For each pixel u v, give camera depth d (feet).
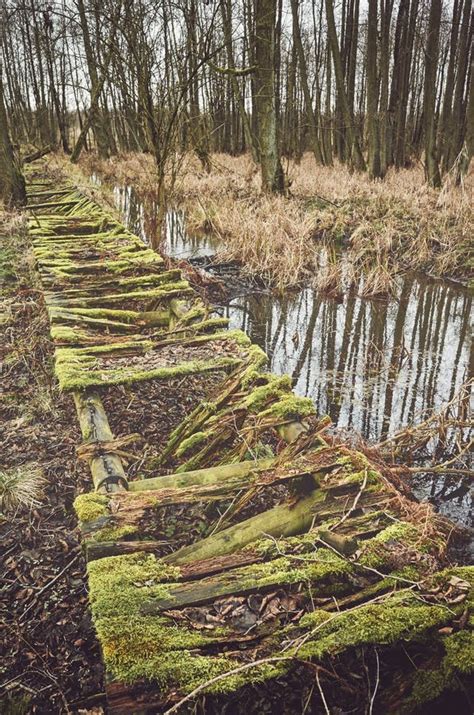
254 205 40.88
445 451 14.74
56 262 24.75
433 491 13.01
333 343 21.97
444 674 6.94
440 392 17.58
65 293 21.22
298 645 6.98
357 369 19.38
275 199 41.39
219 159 73.67
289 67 80.64
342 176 56.65
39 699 8.12
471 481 13.41
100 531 8.98
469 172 56.95
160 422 15.31
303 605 7.73
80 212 38.78
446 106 58.18
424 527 8.84
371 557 8.29
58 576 10.20
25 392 16.51
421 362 19.98
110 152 92.32
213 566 8.32
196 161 62.80
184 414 15.74
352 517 9.34
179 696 6.45
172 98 31.73
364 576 8.15
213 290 28.27
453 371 19.19
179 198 49.21
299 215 38.17
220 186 50.44
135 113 30.60
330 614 7.43
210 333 17.44
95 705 8.00
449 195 39.88
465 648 7.03
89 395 13.52
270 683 7.04
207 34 27.71
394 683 7.09
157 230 31.24
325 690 7.08
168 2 29.76
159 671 6.63
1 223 35.32
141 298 20.34
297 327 23.86
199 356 15.39
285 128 84.84
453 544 11.09
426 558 8.33
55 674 8.46
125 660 6.77
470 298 27.61
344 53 75.66
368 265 30.73
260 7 42.34
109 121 93.56
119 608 7.47
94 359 15.24
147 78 28.81
